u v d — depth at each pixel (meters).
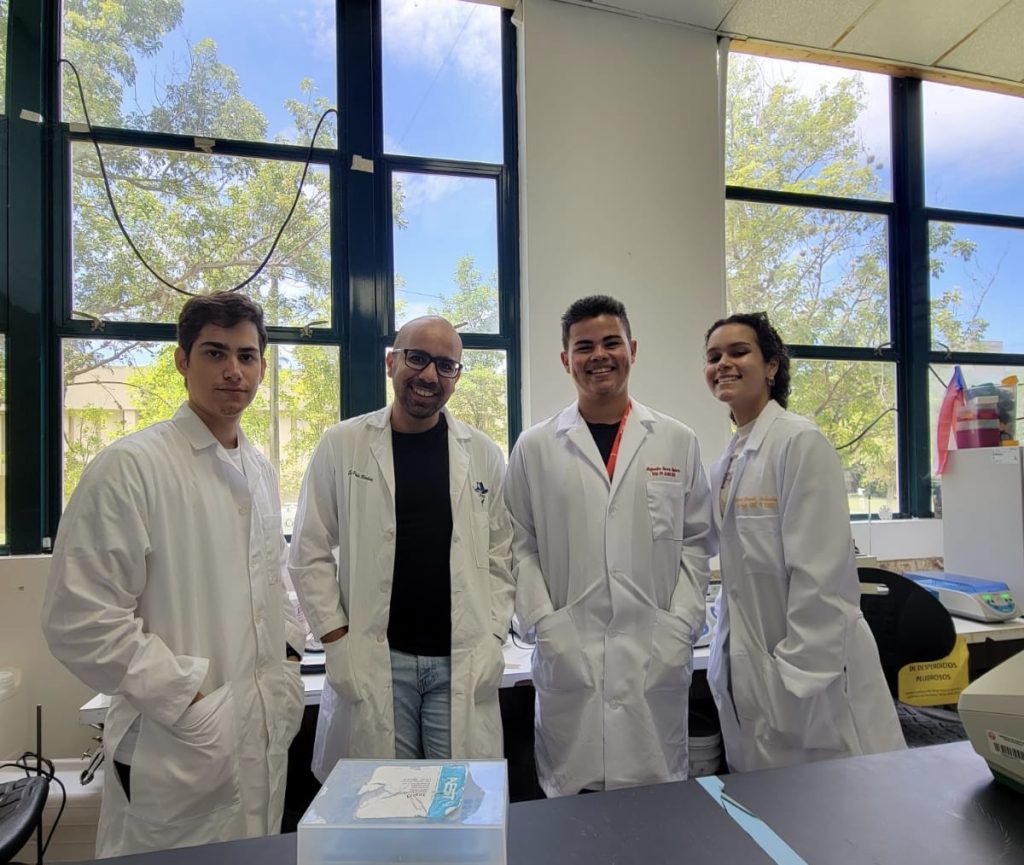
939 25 2.58
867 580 1.79
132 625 1.03
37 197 2.05
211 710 1.07
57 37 2.11
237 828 1.11
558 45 2.39
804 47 2.72
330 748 1.31
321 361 2.33
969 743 0.96
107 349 2.13
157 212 2.18
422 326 1.35
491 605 1.38
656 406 2.46
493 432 2.50
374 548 1.32
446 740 1.29
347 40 2.36
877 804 0.81
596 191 2.42
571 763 1.35
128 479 1.08
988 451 2.35
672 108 2.51
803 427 1.38
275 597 1.27
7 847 1.15
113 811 1.09
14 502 2.00
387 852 0.64
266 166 2.29
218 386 1.19
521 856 0.71
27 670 1.87
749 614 1.41
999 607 2.07
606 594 1.39
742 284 2.81
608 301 1.49
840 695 1.28
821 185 2.91
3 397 2.02
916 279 2.99
